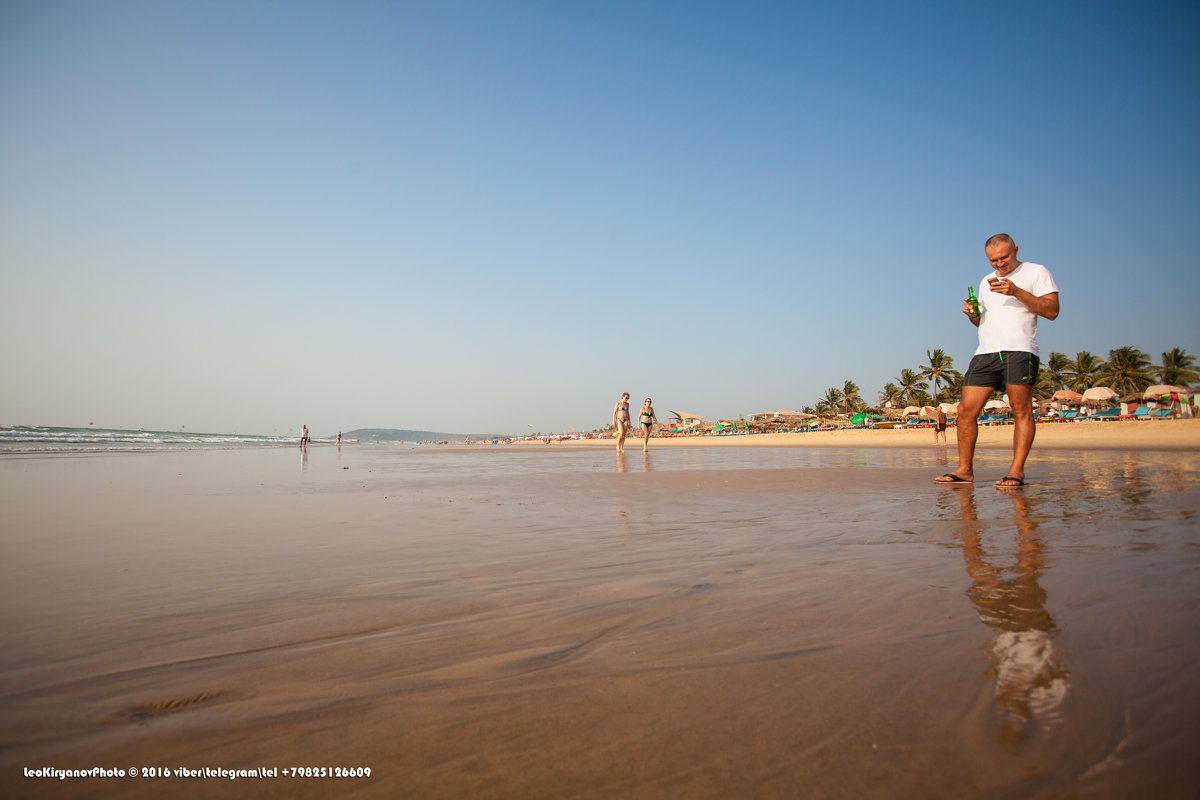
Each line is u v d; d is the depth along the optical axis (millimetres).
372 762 1000
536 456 19156
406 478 7863
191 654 1485
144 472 9445
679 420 90062
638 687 1262
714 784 924
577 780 943
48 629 1683
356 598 1986
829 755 990
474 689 1267
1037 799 865
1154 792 875
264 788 931
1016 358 5066
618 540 2996
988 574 2088
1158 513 3283
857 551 2570
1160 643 1418
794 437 55625
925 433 40281
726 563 2416
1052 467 7188
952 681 1246
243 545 2957
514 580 2207
